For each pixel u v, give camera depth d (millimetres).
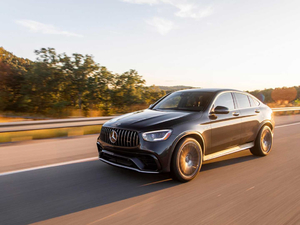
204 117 4023
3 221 2520
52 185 3545
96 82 25531
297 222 2520
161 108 4613
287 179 3873
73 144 6418
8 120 15312
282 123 11734
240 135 4680
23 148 5906
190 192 3316
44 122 7250
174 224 2463
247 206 2896
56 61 25297
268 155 5426
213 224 2469
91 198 3105
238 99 4930
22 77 23703
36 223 2480
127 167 3582
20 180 3744
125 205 2906
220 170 4320
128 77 26297
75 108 22797
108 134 3814
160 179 3809
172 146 3490
